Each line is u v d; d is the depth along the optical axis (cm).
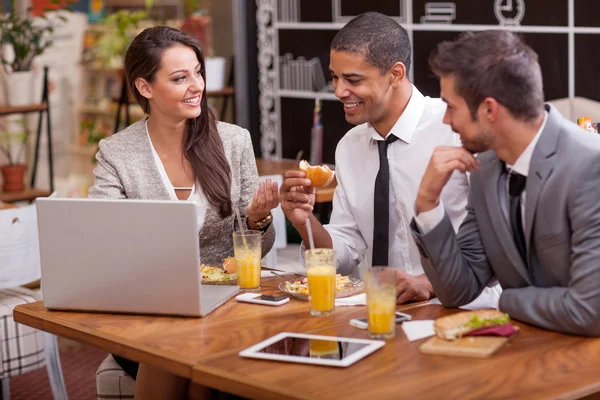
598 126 310
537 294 216
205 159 311
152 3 667
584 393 177
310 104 604
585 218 207
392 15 541
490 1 493
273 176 420
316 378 187
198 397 264
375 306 211
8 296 374
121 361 293
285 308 244
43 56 679
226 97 652
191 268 234
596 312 204
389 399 174
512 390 177
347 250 304
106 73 674
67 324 240
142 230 236
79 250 245
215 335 222
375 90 280
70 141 692
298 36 605
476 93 209
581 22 454
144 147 315
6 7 672
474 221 240
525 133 213
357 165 307
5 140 670
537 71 210
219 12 648
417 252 300
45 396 437
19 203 649
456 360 195
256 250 261
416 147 294
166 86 300
